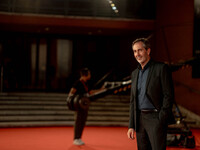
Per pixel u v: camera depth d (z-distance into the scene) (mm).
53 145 6145
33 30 13828
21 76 14539
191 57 10547
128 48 14680
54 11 14391
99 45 15359
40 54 14844
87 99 5977
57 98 11273
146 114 2576
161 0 12672
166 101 2461
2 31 14141
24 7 13836
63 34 14898
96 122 9805
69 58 15133
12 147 5855
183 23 11141
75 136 6207
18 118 9406
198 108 10133
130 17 13977
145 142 2650
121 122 10023
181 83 11094
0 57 14297
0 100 10711
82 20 12680
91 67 15250
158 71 2557
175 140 6070
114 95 12414
